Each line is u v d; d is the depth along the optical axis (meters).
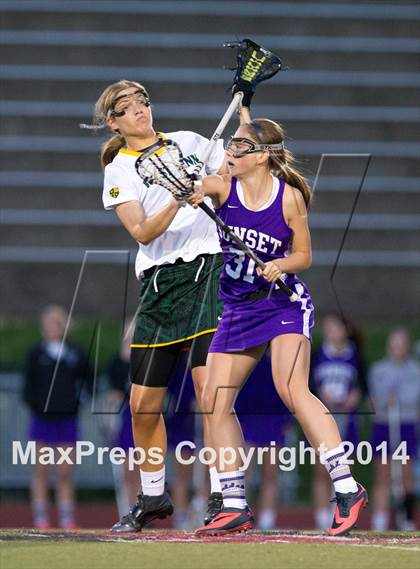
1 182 30.28
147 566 8.60
